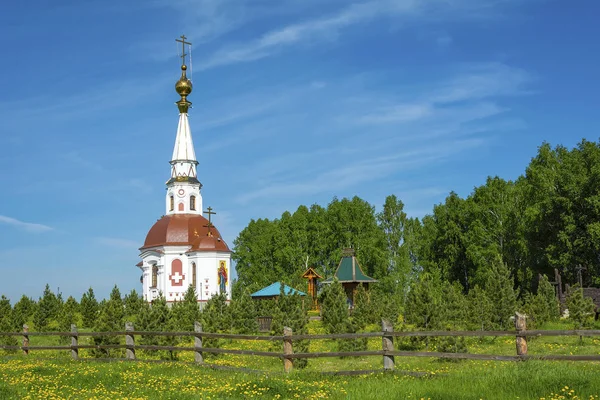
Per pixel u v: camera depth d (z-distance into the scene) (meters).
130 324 23.31
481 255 77.62
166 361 21.14
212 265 83.94
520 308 40.62
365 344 29.19
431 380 14.25
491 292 36.59
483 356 14.75
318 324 50.16
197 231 88.38
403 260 87.44
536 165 75.75
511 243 75.75
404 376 15.15
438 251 88.12
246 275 103.00
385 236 91.31
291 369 17.52
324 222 96.69
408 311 37.59
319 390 14.05
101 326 35.56
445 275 84.56
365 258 90.88
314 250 96.88
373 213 95.50
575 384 12.23
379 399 12.22
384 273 89.00
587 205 62.38
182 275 86.06
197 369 19.38
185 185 91.31
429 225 90.19
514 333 14.57
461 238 82.62
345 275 64.56
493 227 79.31
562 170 66.62
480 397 11.94
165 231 88.44
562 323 41.56
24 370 19.97
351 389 13.52
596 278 60.72
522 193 77.94
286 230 98.38
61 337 36.78
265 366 23.12
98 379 17.72
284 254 95.19
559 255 64.12
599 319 43.41
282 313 30.58
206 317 42.94
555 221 66.25
